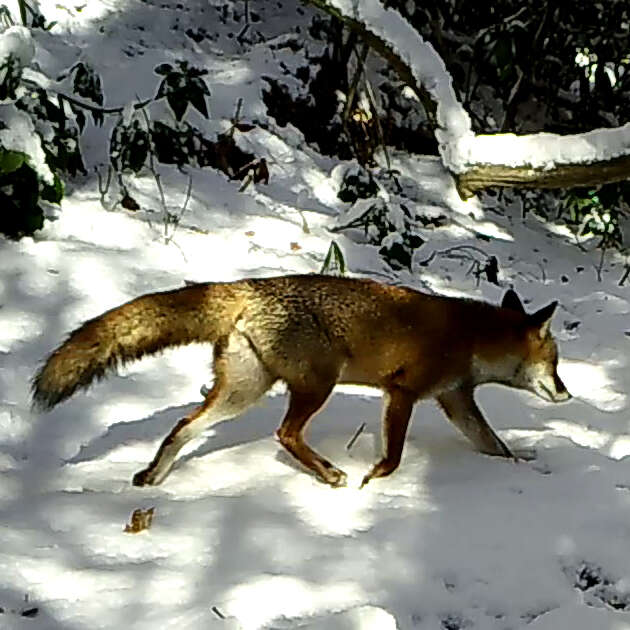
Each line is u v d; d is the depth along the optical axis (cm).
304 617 290
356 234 475
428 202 512
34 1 521
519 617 300
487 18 555
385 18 412
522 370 356
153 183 472
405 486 337
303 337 334
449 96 405
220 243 448
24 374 369
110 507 320
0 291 401
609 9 529
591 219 504
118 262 423
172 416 360
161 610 288
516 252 490
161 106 484
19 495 323
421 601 299
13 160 416
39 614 286
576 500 331
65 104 463
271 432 359
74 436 349
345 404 377
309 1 432
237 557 305
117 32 533
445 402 355
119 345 330
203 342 335
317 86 532
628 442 366
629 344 423
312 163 508
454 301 350
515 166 391
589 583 312
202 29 556
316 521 320
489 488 336
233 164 495
